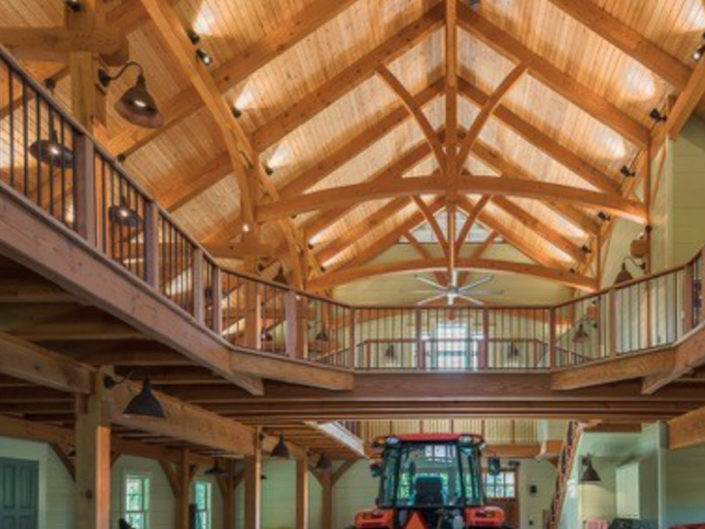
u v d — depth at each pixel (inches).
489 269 799.7
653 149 584.4
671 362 358.9
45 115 385.1
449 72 586.2
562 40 565.9
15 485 424.8
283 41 481.4
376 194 589.3
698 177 539.8
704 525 370.3
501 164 813.9
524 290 932.6
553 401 456.4
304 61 539.8
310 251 817.5
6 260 210.2
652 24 491.5
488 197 786.8
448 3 555.2
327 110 613.0
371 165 765.9
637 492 587.8
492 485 920.3
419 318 460.4
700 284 340.2
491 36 592.1
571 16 508.4
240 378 379.2
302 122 571.8
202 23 444.8
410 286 946.7
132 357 314.3
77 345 306.0
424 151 804.6
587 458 643.5
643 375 377.7
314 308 748.0
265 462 906.7
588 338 615.8
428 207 839.7
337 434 664.4
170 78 461.7
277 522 895.1
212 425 474.0
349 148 679.1
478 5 606.2
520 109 687.7
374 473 398.3
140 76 305.0
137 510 585.9
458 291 745.0
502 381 439.2
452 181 595.5
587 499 679.1
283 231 687.1
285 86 550.3
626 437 656.4
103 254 222.1
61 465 480.7
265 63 483.8
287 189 671.8
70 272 203.3
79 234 213.6
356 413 489.4
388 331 920.3
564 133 673.6
